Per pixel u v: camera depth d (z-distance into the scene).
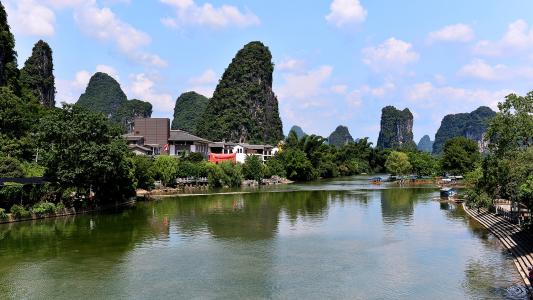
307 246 50.09
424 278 37.56
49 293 34.16
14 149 83.94
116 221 67.31
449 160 161.12
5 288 35.34
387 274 38.94
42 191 69.62
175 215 74.06
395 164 173.62
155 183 126.50
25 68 170.25
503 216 60.34
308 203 93.12
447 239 53.41
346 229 60.66
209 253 46.81
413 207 85.62
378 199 101.38
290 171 182.12
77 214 73.94
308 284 36.31
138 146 145.50
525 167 49.59
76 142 71.12
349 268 40.91
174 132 185.75
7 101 91.25
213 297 33.25
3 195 65.25
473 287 34.97
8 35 120.00
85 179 72.56
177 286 35.81
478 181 73.44
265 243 51.66
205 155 184.25
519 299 32.09
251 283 36.56
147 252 47.16
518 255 42.84
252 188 138.38
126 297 33.25
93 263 42.69
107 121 77.56
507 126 56.16
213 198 104.75
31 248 48.69
